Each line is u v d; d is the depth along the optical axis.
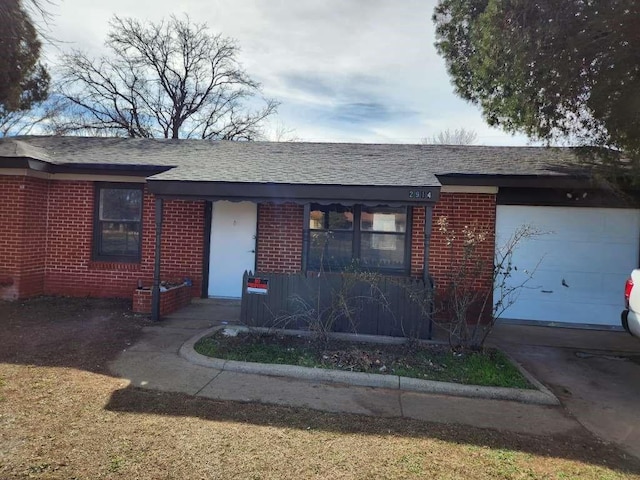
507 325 8.31
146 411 3.98
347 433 3.71
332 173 7.42
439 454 3.40
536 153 9.83
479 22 7.50
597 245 8.35
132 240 9.44
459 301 6.80
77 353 5.59
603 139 7.06
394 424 3.94
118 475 2.94
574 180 7.72
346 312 6.34
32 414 3.79
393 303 6.66
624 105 5.91
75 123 26.42
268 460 3.21
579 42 5.84
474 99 9.46
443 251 8.53
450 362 5.61
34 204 9.02
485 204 8.47
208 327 7.08
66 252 9.41
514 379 5.10
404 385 4.86
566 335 7.66
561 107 6.88
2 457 3.09
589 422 4.21
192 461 3.15
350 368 5.26
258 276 6.88
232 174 7.31
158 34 28.34
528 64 6.38
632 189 7.75
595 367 5.96
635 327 5.41
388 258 8.75
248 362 5.33
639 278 5.41
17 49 10.32
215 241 9.47
